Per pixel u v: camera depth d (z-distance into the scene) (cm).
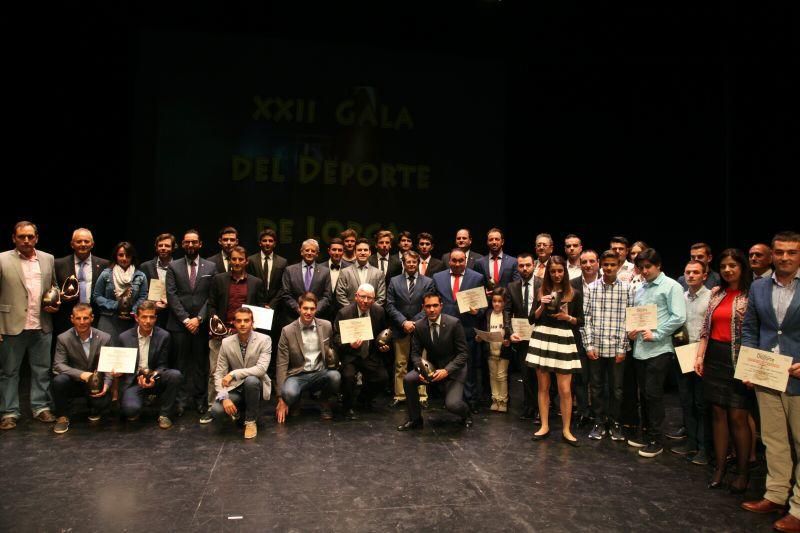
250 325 423
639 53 670
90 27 624
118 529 275
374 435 420
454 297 504
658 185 690
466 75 674
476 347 493
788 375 284
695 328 398
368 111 658
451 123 672
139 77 612
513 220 717
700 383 372
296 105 644
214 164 627
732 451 372
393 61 662
